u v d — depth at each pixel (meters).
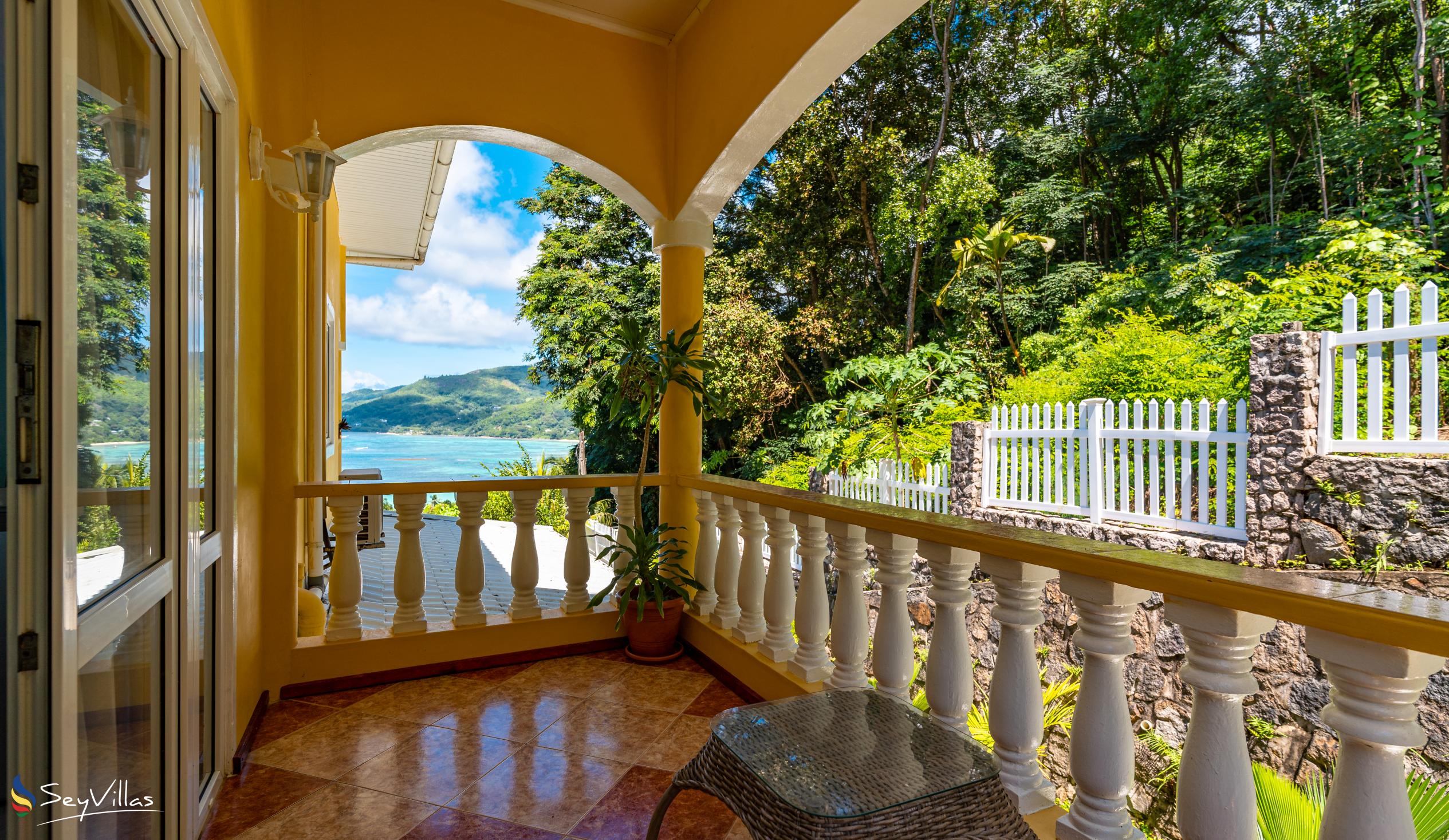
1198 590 1.14
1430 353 3.88
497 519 13.48
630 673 3.22
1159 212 12.88
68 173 1.12
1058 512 6.15
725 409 3.84
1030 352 11.84
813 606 2.55
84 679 1.24
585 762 2.36
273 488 2.92
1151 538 5.14
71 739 1.12
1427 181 9.22
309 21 3.03
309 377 4.44
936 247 13.59
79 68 1.24
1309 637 1.00
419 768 2.32
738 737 1.36
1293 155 11.14
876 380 11.20
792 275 15.29
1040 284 12.80
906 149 14.63
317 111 3.07
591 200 16.73
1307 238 9.38
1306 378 4.34
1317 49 10.49
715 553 3.50
